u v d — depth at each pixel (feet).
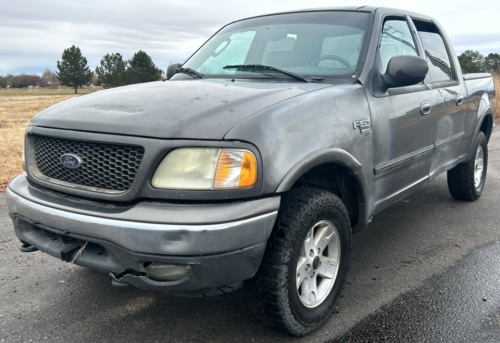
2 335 8.38
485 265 11.25
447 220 14.74
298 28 11.50
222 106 7.52
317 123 8.03
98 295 9.94
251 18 13.08
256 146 7.00
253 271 7.18
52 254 7.77
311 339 8.22
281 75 9.98
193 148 6.87
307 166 7.59
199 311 9.26
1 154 24.85
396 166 10.48
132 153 7.10
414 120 11.02
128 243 6.76
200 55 12.50
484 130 17.02
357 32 10.71
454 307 9.25
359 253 12.23
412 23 12.73
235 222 6.75
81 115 7.89
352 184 9.25
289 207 7.70
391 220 14.88
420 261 11.62
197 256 6.67
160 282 7.01
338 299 9.03
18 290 10.14
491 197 17.26
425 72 9.77
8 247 12.59
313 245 8.30
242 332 8.48
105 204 7.27
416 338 8.19
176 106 7.63
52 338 8.31
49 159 8.16
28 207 7.86
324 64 10.30
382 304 9.44
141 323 8.82
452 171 15.93
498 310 9.09
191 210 6.75
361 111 9.16
